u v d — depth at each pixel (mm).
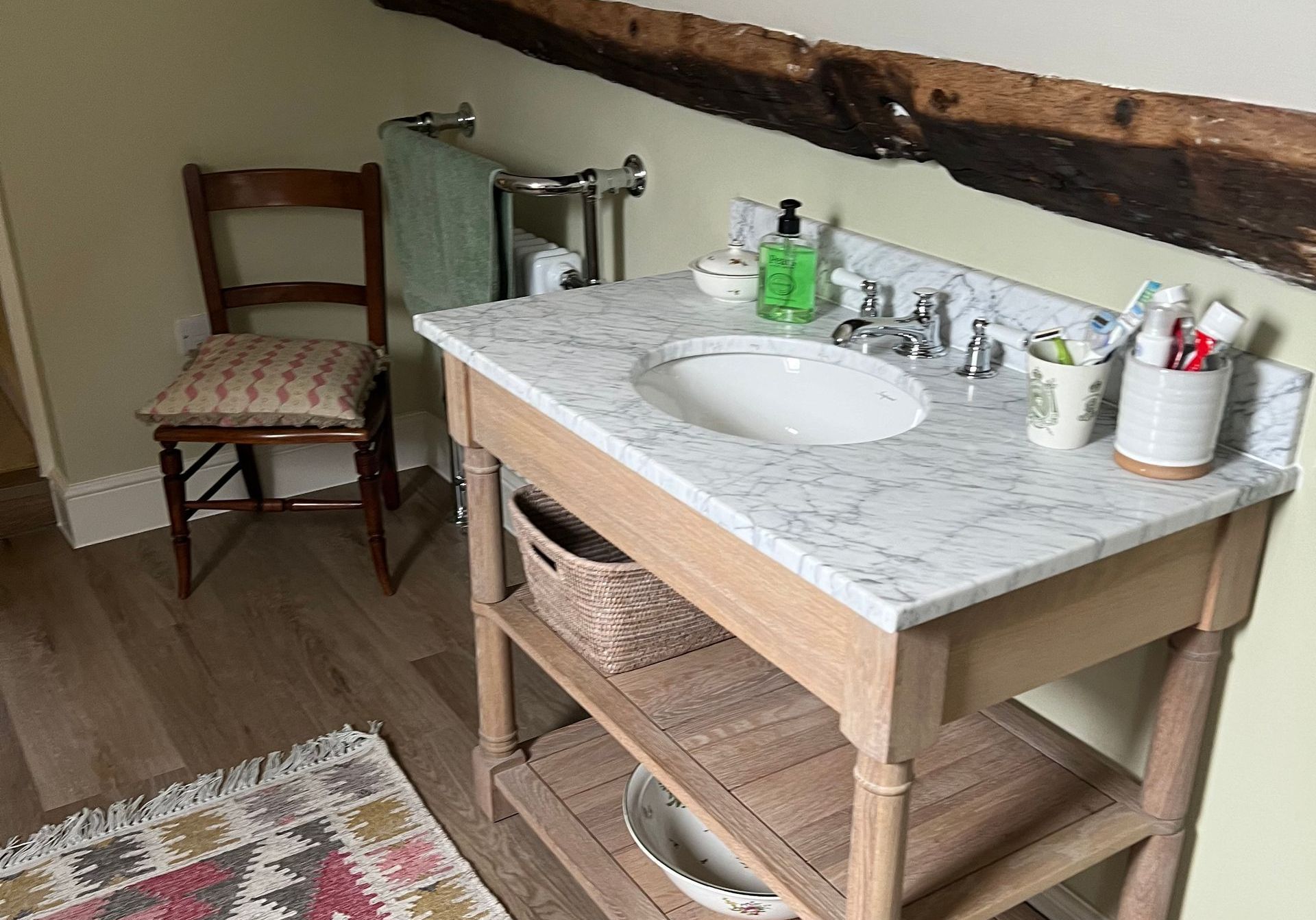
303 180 2709
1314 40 1034
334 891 1841
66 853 1924
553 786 1890
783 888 1309
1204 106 1164
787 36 1623
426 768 2117
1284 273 1191
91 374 2746
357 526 2924
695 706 1611
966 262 1567
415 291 2598
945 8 1354
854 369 1582
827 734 1560
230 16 2664
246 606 2588
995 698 1157
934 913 1279
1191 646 1344
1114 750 1577
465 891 1841
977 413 1394
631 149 2152
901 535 1113
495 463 1771
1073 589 1164
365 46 2842
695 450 1286
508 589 1908
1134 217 1310
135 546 2840
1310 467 1257
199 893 1840
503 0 2201
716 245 2004
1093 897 1671
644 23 1872
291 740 2182
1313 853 1376
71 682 2340
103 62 2557
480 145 2652
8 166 2520
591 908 1822
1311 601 1298
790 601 1157
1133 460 1242
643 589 1605
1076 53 1257
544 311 1729
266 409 2457
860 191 1701
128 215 2682
